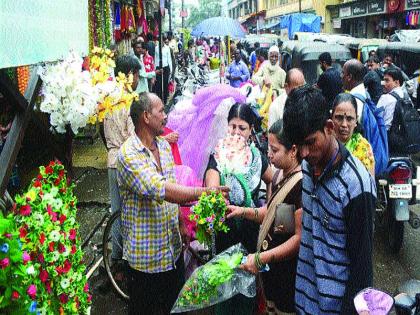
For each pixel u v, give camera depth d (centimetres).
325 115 196
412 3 2259
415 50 1073
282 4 4847
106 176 734
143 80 910
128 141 292
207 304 281
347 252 205
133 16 1341
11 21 210
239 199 315
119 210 418
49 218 200
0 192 208
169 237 303
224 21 1484
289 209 254
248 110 342
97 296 416
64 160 304
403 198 471
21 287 158
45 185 221
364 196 197
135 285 310
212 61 2308
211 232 294
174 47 2198
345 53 1021
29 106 239
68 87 271
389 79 563
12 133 226
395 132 509
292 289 260
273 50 802
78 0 309
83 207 615
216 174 316
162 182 280
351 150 376
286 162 262
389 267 471
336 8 3331
